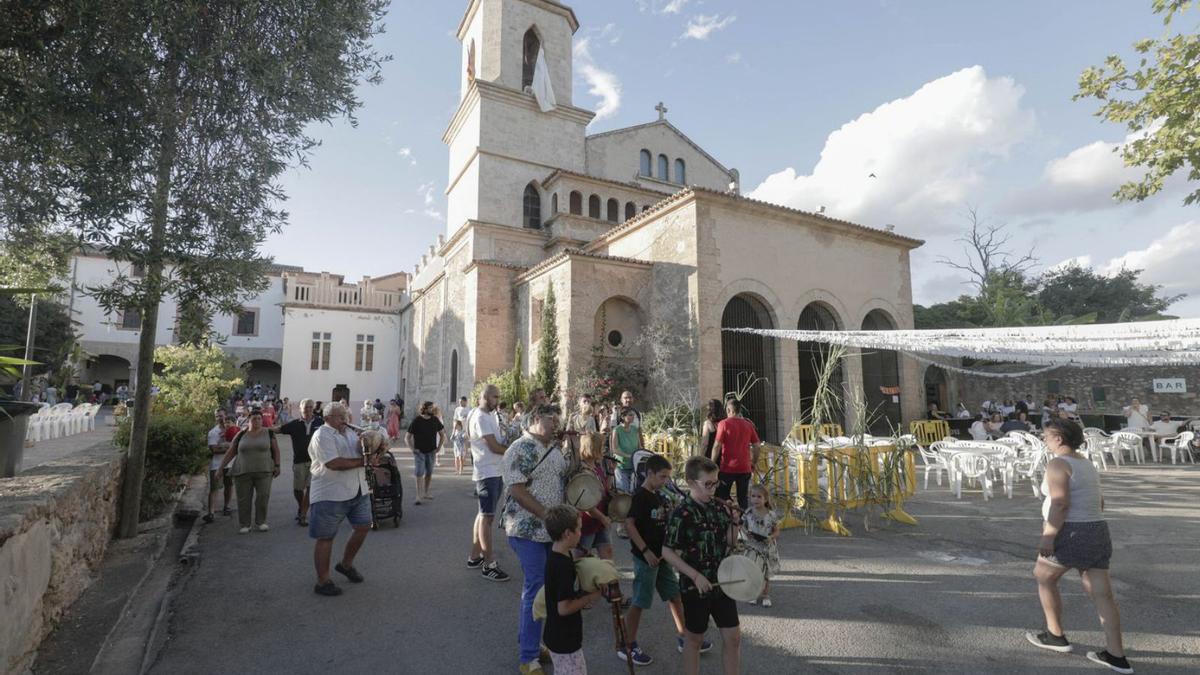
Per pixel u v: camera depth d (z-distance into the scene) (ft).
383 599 18.25
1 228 19.56
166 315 119.85
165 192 20.06
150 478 29.71
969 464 34.71
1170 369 62.18
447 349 86.48
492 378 63.31
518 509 14.42
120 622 16.33
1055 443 14.67
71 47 16.97
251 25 20.54
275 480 44.57
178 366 58.03
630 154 95.30
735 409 25.90
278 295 131.13
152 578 20.51
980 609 17.11
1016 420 53.16
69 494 16.24
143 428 25.46
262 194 22.59
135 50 17.57
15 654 11.80
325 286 115.03
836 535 25.93
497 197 83.41
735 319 59.06
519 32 89.25
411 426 35.17
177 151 20.74
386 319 118.21
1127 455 54.19
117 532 24.57
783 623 16.22
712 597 11.82
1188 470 44.37
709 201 55.83
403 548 24.30
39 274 23.98
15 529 11.50
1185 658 13.83
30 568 12.78
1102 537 13.70
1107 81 33.27
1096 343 34.27
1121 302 121.60
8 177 17.83
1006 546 23.97
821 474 29.17
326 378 110.93
